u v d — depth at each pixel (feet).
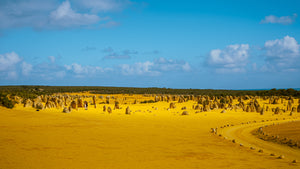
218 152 76.38
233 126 160.45
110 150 69.87
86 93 594.65
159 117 205.67
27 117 144.15
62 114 186.39
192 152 73.61
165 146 81.51
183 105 315.99
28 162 51.62
